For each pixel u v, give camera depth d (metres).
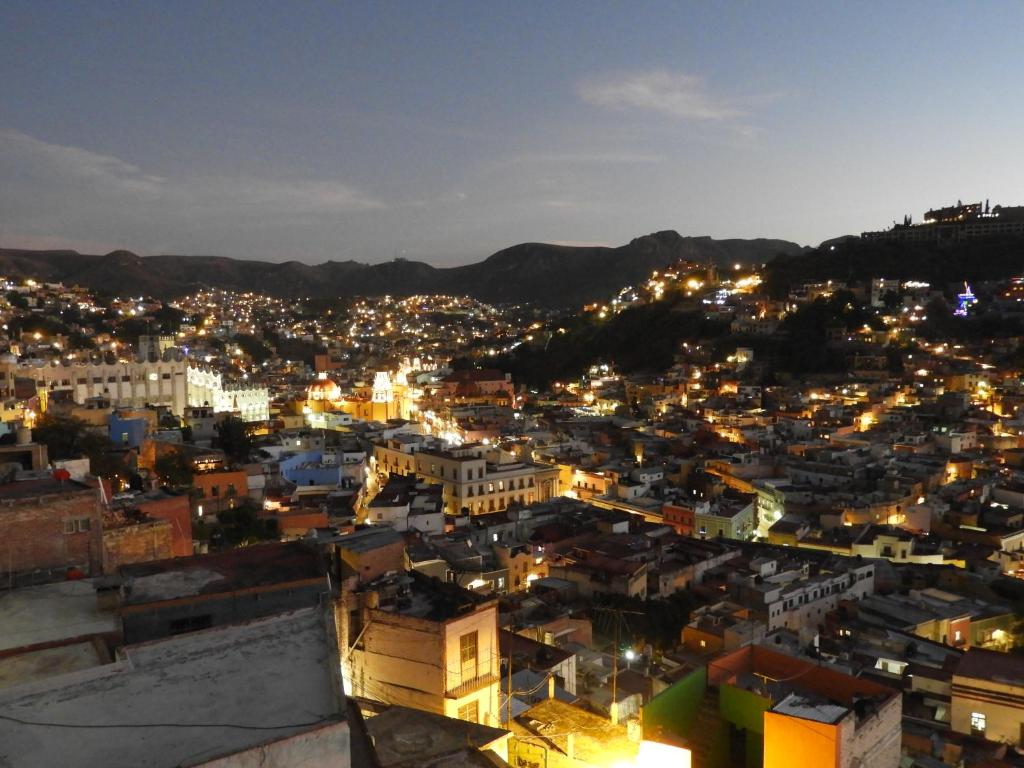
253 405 195.50
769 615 80.94
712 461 159.88
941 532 120.38
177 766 15.52
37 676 19.17
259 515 90.69
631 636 72.19
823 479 146.88
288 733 16.72
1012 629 79.94
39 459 45.12
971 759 46.09
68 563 28.92
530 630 62.56
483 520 110.44
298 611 22.09
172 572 26.05
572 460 158.88
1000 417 188.50
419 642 34.03
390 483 122.88
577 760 31.23
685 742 32.69
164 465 96.00
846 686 33.94
